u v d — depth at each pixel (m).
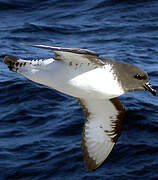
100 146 12.45
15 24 26.56
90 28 25.73
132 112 16.27
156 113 16.38
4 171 13.78
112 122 12.28
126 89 11.33
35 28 25.77
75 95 11.11
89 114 12.37
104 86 10.82
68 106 17.05
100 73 10.68
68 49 9.80
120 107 12.05
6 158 14.29
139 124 15.65
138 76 11.26
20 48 22.98
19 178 13.57
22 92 18.06
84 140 12.49
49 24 26.41
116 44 23.48
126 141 14.77
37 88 18.25
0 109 17.09
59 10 28.42
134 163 13.89
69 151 14.36
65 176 13.53
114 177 13.36
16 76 19.41
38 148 14.66
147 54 21.98
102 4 28.56
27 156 14.36
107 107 12.08
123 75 11.06
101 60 10.84
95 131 12.45
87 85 10.74
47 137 15.21
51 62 10.80
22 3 29.30
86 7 28.53
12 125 16.03
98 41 24.06
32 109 16.97
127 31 25.12
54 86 10.95
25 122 16.17
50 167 13.86
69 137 15.15
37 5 29.12
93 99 11.99
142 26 25.67
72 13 27.91
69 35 25.02
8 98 17.81
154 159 14.02
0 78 19.23
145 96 17.77
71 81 10.72
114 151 14.34
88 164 12.42
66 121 15.97
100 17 27.17
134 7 27.95
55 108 16.97
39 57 21.72
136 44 23.38
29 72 10.94
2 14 28.22
